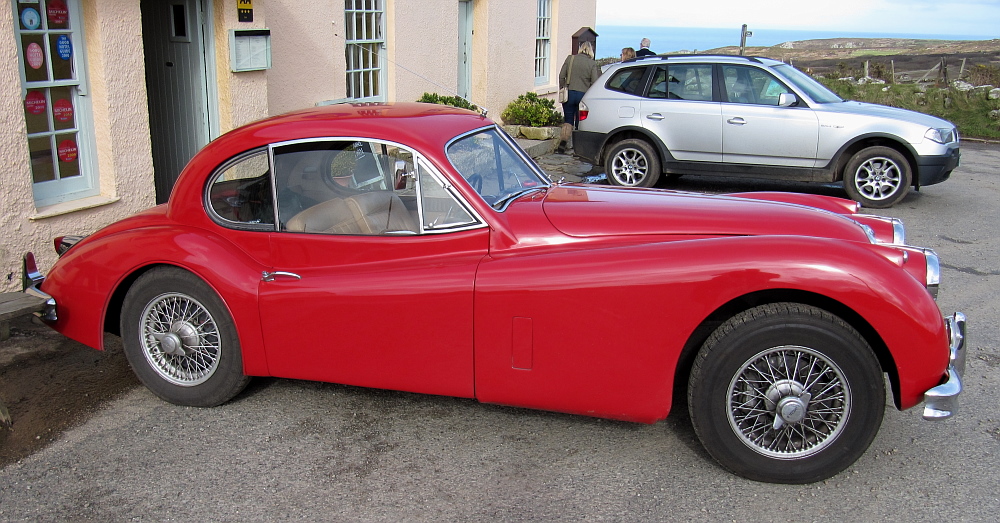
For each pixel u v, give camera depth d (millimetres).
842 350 3043
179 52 6992
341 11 8953
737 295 3117
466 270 3443
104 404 4012
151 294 3854
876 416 3127
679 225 3561
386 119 3814
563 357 3357
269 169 3779
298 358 3734
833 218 3762
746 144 8984
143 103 6145
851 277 3025
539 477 3348
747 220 3594
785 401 3141
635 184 9609
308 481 3309
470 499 3180
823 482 3301
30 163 5309
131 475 3352
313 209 3768
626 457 3512
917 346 3033
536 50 14930
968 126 15484
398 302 3488
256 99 7207
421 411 3947
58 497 3184
